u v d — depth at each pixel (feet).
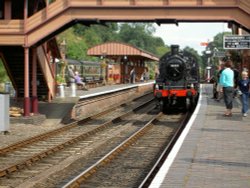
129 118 90.94
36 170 44.50
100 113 95.45
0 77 163.32
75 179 37.58
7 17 78.43
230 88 70.38
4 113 66.44
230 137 49.96
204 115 72.18
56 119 83.82
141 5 73.51
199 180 30.63
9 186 38.11
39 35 76.74
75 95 108.27
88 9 74.79
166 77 97.55
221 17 72.64
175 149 42.55
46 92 97.35
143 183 35.27
